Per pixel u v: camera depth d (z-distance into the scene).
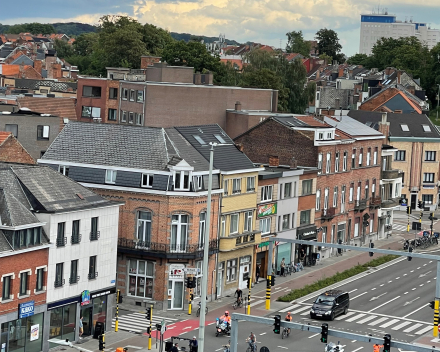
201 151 75.62
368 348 63.59
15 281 55.38
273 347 62.12
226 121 110.25
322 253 96.44
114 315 68.31
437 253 103.75
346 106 196.50
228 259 77.38
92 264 62.59
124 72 132.75
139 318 68.19
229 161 77.50
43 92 143.12
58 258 58.91
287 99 152.50
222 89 111.19
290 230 88.50
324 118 103.88
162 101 109.44
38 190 59.38
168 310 71.31
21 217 56.16
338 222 99.81
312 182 92.38
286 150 94.12
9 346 55.38
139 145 72.88
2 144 78.94
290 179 87.56
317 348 62.41
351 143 101.75
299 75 154.12
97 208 62.16
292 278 86.00
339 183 99.38
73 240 60.31
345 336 45.09
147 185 71.12
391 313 74.62
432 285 86.06
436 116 194.50
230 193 76.69
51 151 74.50
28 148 90.44
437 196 135.88
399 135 132.38
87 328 62.72
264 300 76.50
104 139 74.06
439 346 64.19
